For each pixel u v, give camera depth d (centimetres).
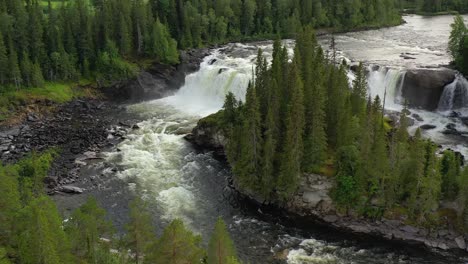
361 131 6831
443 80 10669
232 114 8919
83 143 10012
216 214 7256
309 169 6994
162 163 8988
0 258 3806
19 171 7525
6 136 10406
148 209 7381
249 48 15700
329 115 7456
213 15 16725
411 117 10288
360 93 8050
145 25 14262
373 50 14350
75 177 8450
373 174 6481
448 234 6234
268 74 7569
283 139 7212
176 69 14075
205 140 9538
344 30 18525
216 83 12794
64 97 12412
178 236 3872
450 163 6456
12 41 12294
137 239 4594
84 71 13288
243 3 17788
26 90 12094
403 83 11038
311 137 6894
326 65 8512
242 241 6569
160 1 15462
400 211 6488
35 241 3822
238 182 7719
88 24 13425
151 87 13525
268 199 7375
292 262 6100
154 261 3884
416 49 14288
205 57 14562
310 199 7019
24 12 12875
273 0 18450
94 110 12281
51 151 9531
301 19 18500
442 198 6450
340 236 6619
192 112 12106
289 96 7200
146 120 11500
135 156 9294
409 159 6438
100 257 4534
